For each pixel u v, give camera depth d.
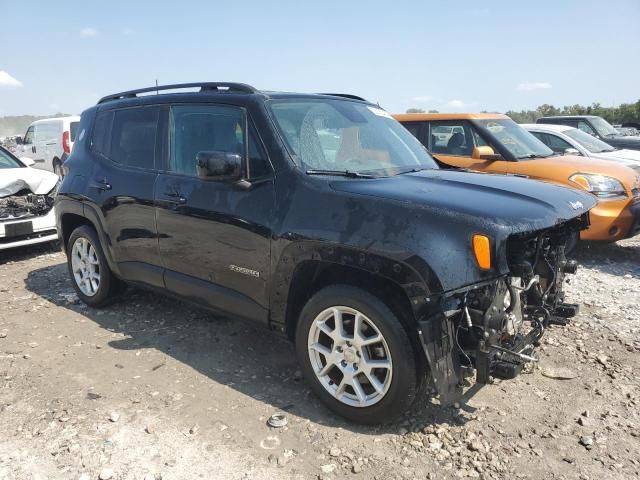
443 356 2.88
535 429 3.19
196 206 3.89
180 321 4.91
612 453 2.97
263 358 4.15
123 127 4.80
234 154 3.51
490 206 3.00
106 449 3.02
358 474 2.81
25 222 7.00
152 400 3.54
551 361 4.03
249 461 2.92
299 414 3.37
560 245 3.76
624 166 7.02
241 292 3.72
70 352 4.29
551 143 9.62
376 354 3.15
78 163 5.18
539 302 3.57
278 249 3.38
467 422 3.26
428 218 2.90
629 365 3.97
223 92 4.05
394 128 4.57
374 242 2.95
